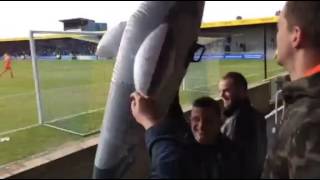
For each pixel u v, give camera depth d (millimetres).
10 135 6562
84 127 6691
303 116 1212
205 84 9758
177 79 1380
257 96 9562
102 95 7777
